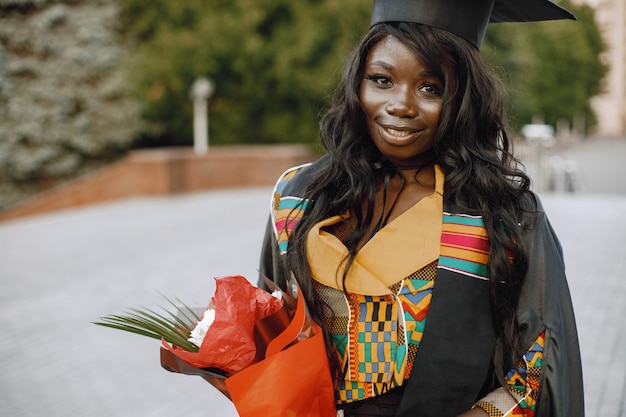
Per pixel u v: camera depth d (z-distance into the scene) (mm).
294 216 1729
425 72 1548
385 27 1580
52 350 5578
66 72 17828
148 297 6883
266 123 18984
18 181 17781
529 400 1500
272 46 17891
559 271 1535
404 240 1555
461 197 1559
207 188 15469
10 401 4625
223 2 18078
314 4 17906
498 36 18484
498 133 1650
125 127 18203
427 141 1586
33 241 10062
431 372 1521
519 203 1573
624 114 65750
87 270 8133
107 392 4785
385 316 1562
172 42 17734
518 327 1518
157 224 11250
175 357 1528
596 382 4629
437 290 1524
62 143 17938
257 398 1466
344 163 1649
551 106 35531
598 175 23891
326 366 1516
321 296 1611
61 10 17812
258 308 1522
